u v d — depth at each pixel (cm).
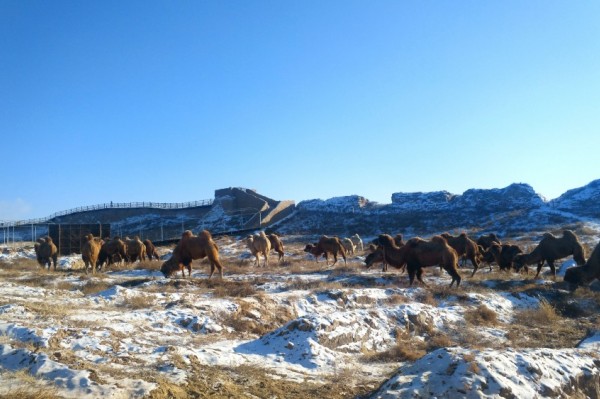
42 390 680
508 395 662
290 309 1496
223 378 839
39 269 2878
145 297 1525
